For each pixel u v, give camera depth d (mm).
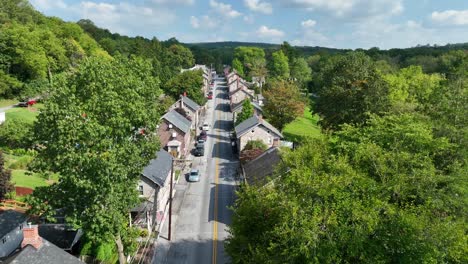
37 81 79812
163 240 35406
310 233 17859
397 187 22281
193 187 48750
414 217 19297
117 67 27812
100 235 25844
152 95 29234
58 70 90688
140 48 150875
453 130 32000
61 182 25219
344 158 22859
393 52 186750
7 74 77062
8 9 101625
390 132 29594
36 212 25047
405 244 18562
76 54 100250
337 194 19250
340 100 55500
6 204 37219
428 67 133750
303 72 148000
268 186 25906
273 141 58594
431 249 18078
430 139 28328
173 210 41875
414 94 78500
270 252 20578
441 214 24484
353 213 18656
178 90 95125
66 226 32219
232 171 55281
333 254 17797
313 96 137875
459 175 26109
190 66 177125
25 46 77625
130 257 31719
